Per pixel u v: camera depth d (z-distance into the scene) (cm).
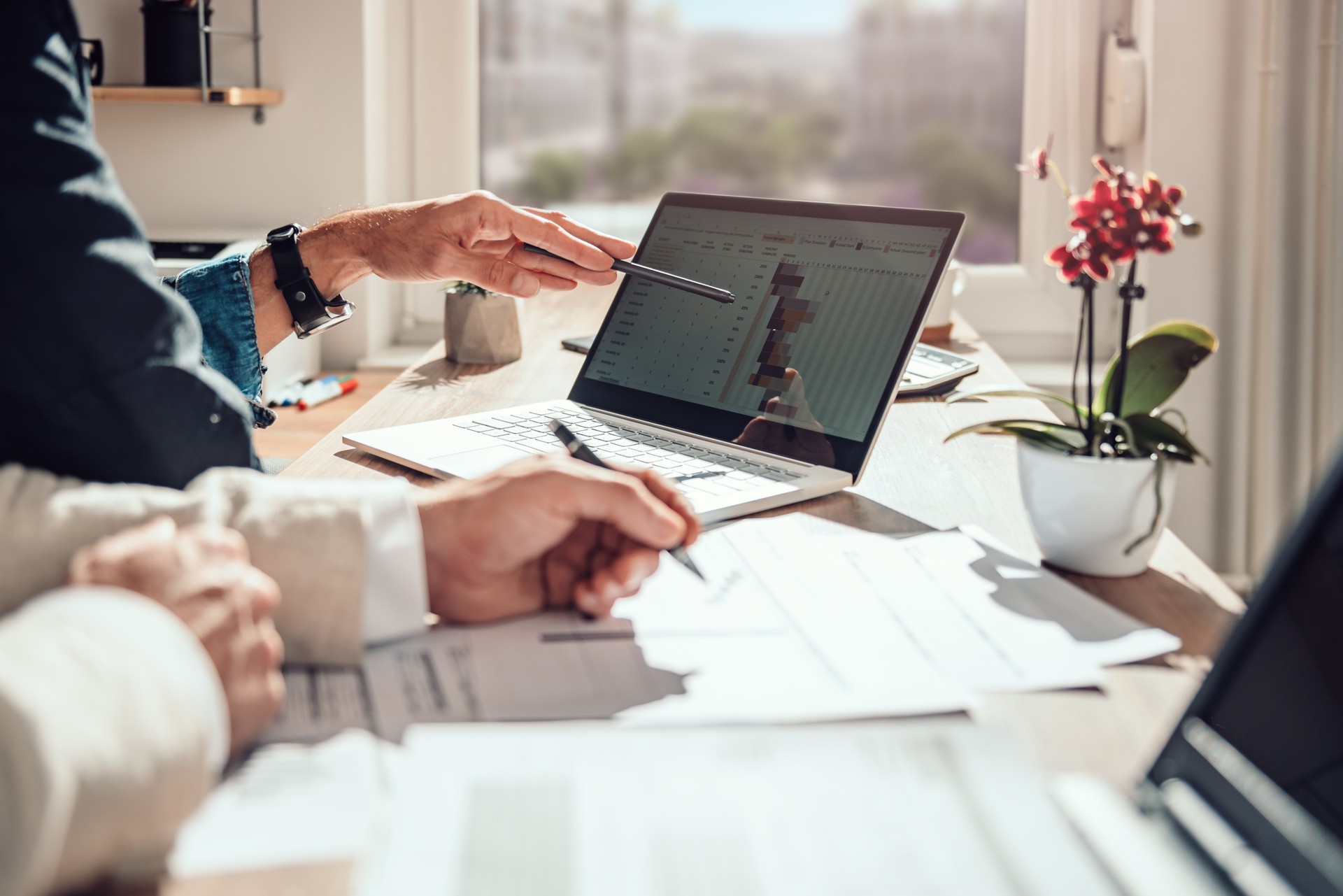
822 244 89
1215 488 176
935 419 99
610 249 100
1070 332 192
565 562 58
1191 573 64
